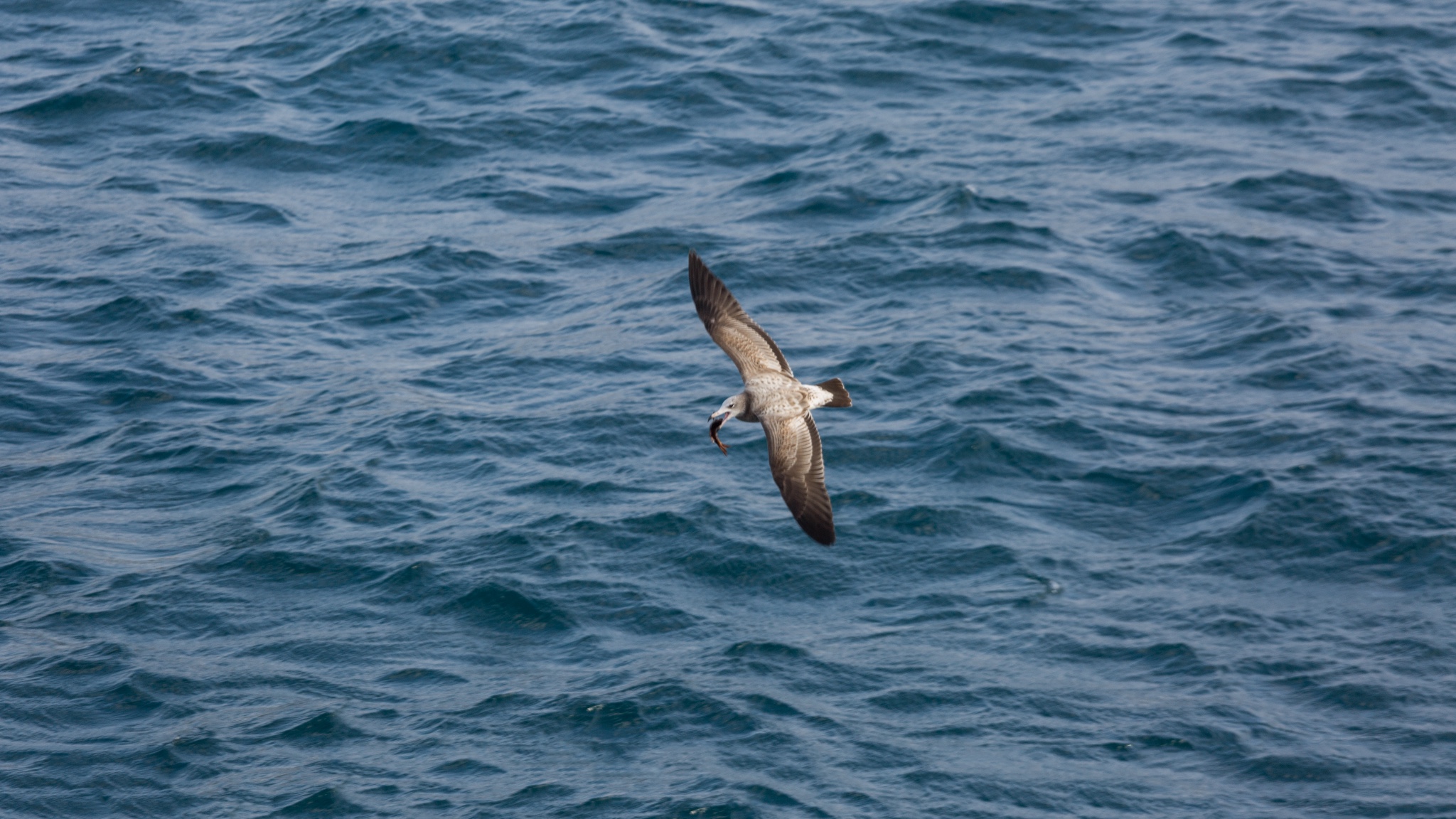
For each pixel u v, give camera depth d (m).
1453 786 19.59
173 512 27.11
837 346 31.05
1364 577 23.78
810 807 19.73
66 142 42.09
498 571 24.83
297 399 30.50
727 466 27.61
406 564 25.12
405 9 48.62
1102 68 44.34
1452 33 45.44
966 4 47.78
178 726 21.64
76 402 30.52
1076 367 29.94
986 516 25.78
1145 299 32.72
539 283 34.72
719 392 29.94
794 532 25.67
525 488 27.14
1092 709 21.42
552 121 42.03
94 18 50.34
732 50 45.53
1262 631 22.73
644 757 20.80
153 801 20.23
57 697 22.25
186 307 33.69
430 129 41.72
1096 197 36.91
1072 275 33.47
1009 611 23.55
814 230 35.97
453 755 20.97
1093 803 19.69
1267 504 25.41
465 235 36.75
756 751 20.78
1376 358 29.62
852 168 38.78
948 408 28.62
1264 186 36.84
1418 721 20.80
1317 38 45.50
